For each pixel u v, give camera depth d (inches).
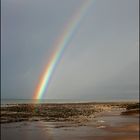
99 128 1401.3
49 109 3021.7
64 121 1792.6
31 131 1352.1
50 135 1221.7
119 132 1245.7
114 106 3954.2
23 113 2420.0
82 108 3329.2
